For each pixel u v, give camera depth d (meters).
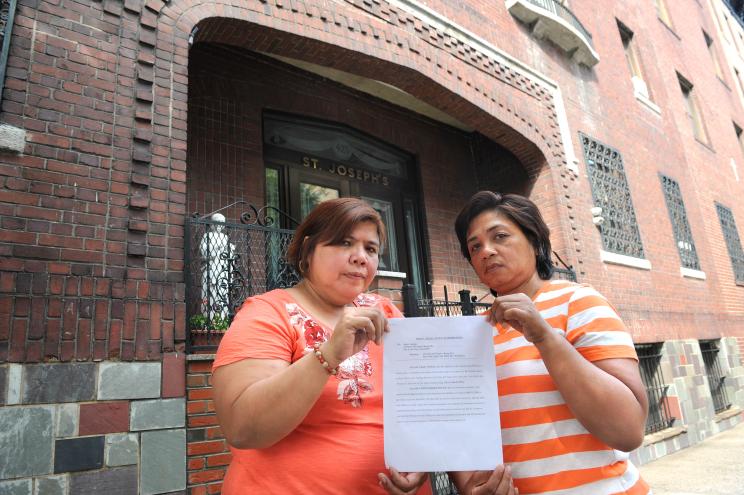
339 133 6.77
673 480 5.76
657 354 7.89
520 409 1.42
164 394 2.88
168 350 2.96
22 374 2.48
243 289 3.84
